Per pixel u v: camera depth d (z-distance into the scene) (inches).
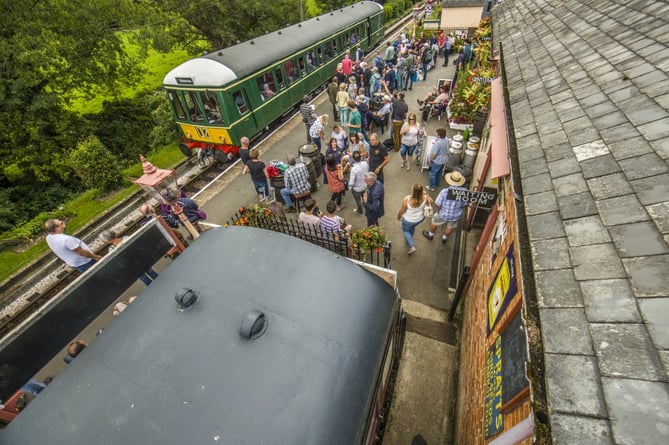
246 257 127.6
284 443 80.8
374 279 133.2
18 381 130.0
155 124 651.5
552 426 50.9
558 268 72.7
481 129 309.9
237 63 377.1
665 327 53.9
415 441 149.3
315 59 535.5
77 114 584.7
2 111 454.9
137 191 389.1
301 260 126.6
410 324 202.2
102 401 89.0
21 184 492.1
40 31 469.7
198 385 89.9
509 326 109.4
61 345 143.6
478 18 753.6
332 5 1151.6
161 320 108.0
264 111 424.5
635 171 80.8
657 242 64.7
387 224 276.4
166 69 949.8
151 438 80.7
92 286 153.7
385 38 963.3
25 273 296.8
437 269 234.5
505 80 195.6
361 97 368.5
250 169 289.1
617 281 63.7
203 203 336.2
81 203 395.2
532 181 100.8
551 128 119.2
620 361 53.7
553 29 221.5
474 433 120.1
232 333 101.5
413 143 319.9
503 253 131.6
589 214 79.1
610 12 178.1
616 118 101.4
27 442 84.0
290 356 96.7
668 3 137.6
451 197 167.3
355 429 91.5
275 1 773.3
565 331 61.7
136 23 584.7
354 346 105.7
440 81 449.4
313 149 322.3
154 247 182.1
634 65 119.3
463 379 160.2
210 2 674.8
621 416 48.1
